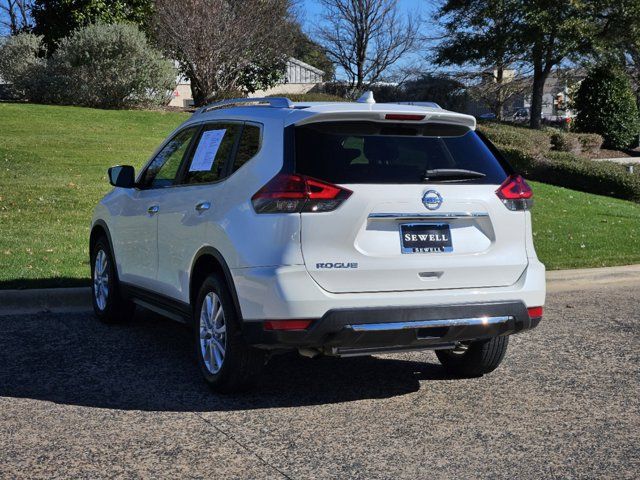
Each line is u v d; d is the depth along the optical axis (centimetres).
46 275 862
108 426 481
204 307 554
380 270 495
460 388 575
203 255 551
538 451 452
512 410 526
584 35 2925
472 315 514
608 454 449
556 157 2228
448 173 517
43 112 2242
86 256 970
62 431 472
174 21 2662
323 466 425
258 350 522
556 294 936
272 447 452
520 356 666
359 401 541
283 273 481
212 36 2686
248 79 3194
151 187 663
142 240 657
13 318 761
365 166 502
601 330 759
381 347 508
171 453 441
